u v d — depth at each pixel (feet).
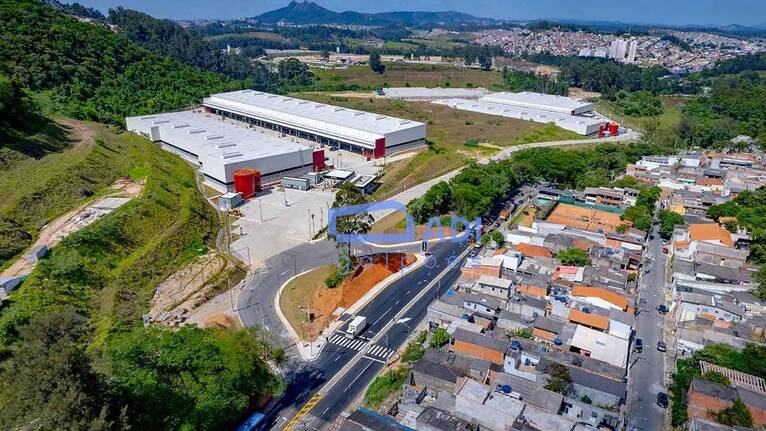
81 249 350.23
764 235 391.45
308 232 453.99
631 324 295.89
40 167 449.48
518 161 607.78
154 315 321.32
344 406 257.34
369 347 304.30
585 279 344.08
